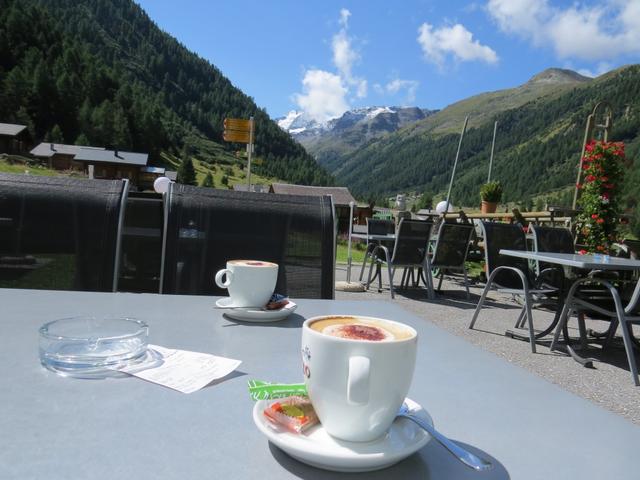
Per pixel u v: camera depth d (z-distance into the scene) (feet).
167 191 6.18
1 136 227.61
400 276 27.09
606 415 2.04
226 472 1.41
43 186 5.86
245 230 6.22
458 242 19.81
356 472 1.48
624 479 1.51
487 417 1.96
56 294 3.75
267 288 3.42
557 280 13.92
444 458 1.61
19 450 1.44
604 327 16.48
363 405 1.52
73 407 1.77
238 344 2.75
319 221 6.43
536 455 1.65
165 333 2.89
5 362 2.19
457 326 14.75
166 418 1.73
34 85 258.16
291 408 1.68
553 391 2.30
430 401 2.11
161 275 5.91
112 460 1.42
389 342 1.53
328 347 1.55
